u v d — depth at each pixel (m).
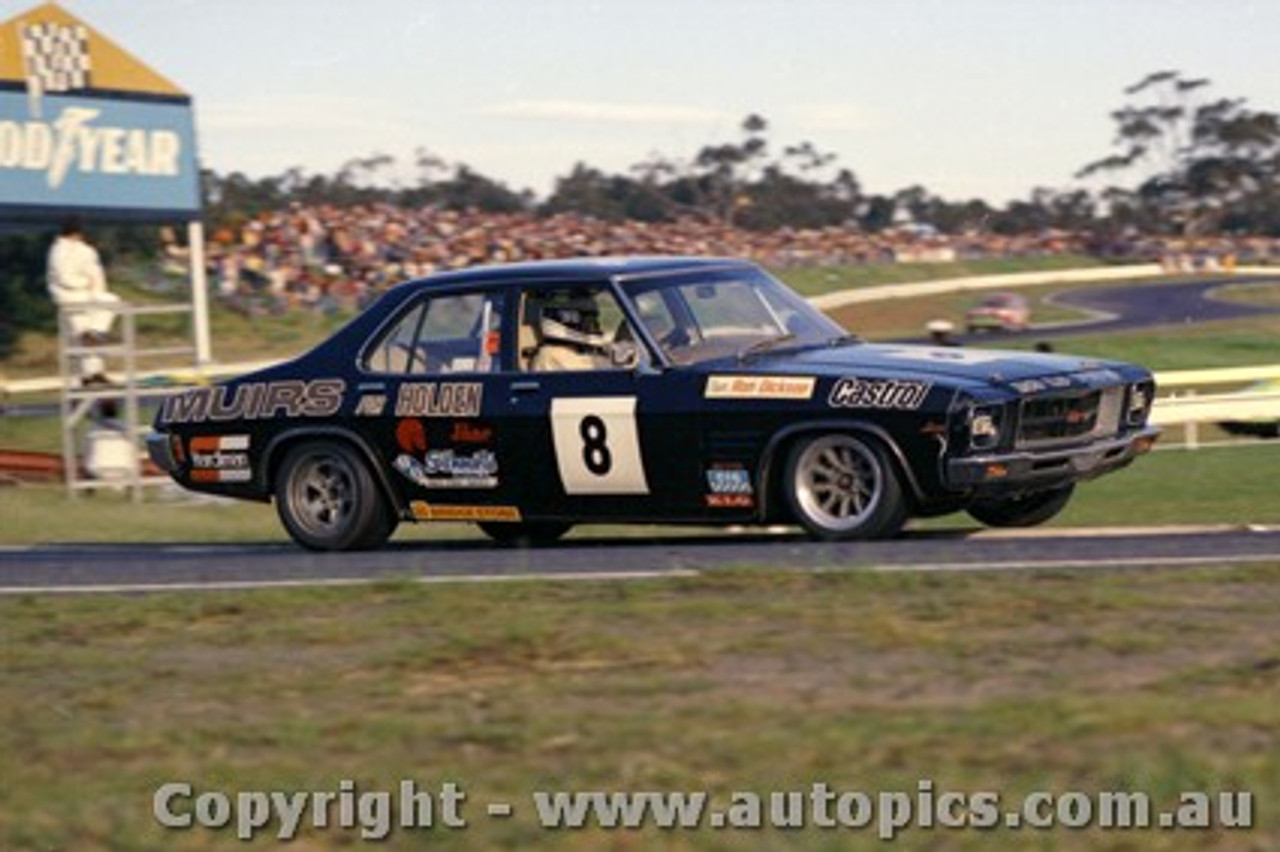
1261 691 10.44
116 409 34.28
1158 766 8.94
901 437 16.34
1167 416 41.66
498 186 168.50
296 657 12.73
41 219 53.06
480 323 18.44
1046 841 8.20
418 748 10.12
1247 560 14.87
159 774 9.79
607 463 17.59
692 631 12.69
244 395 19.47
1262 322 115.00
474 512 18.44
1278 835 8.12
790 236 181.50
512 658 12.17
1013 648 11.81
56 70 52.59
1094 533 17.94
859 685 11.01
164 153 55.09
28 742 10.61
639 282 17.98
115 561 18.58
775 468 17.05
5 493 32.12
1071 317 130.25
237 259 96.56
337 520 19.00
